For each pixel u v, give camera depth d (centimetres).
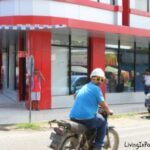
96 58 2514
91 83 988
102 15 2473
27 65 1777
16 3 2128
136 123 1867
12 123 1745
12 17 2123
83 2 2334
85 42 2483
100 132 984
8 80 2820
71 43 2398
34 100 2142
